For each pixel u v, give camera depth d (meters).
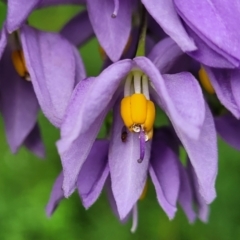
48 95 0.16
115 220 0.34
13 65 0.18
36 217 0.35
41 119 0.33
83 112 0.14
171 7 0.15
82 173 0.16
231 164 0.32
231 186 0.32
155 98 0.15
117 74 0.15
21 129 0.18
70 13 0.32
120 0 0.16
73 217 0.35
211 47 0.15
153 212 0.33
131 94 0.15
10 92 0.18
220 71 0.16
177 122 0.14
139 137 0.15
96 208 0.35
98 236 0.34
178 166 0.17
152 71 0.14
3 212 0.35
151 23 0.18
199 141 0.15
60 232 0.34
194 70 0.17
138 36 0.17
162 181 0.16
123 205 0.15
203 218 0.18
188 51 0.15
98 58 0.30
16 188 0.36
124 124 0.16
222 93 0.16
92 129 0.15
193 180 0.18
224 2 0.15
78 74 0.17
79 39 0.19
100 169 0.16
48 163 0.35
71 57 0.17
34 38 0.17
